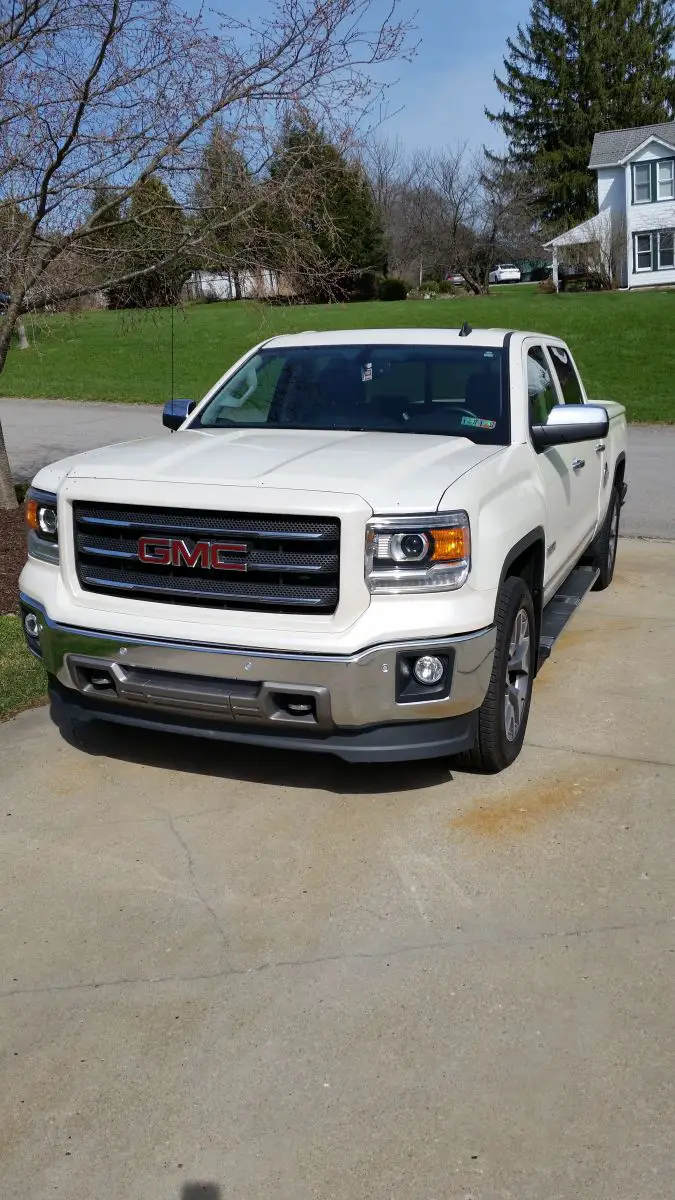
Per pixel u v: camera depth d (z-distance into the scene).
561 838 3.97
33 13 7.46
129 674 4.00
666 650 6.27
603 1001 3.04
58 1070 2.82
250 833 4.05
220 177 8.14
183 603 3.92
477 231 58.25
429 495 3.76
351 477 3.81
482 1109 2.65
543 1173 2.45
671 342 27.41
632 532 10.15
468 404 5.01
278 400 5.29
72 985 3.16
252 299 9.59
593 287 56.31
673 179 53.12
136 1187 2.45
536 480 4.80
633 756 4.71
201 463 4.13
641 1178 2.43
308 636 3.70
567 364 6.74
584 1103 2.66
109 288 8.88
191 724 4.01
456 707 3.85
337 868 3.78
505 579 4.33
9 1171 2.50
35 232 8.06
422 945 3.32
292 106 7.91
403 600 3.72
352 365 5.36
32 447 16.45
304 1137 2.58
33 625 4.43
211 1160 2.52
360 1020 2.98
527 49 72.56
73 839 4.03
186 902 3.59
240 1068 2.81
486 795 4.33
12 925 3.47
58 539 4.20
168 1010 3.05
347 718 3.74
